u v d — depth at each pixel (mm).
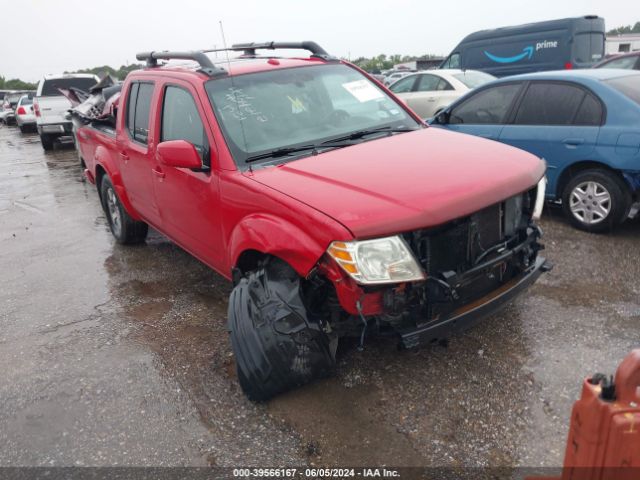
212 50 4727
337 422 2883
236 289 3070
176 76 4211
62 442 2924
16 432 3033
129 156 5047
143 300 4676
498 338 3549
